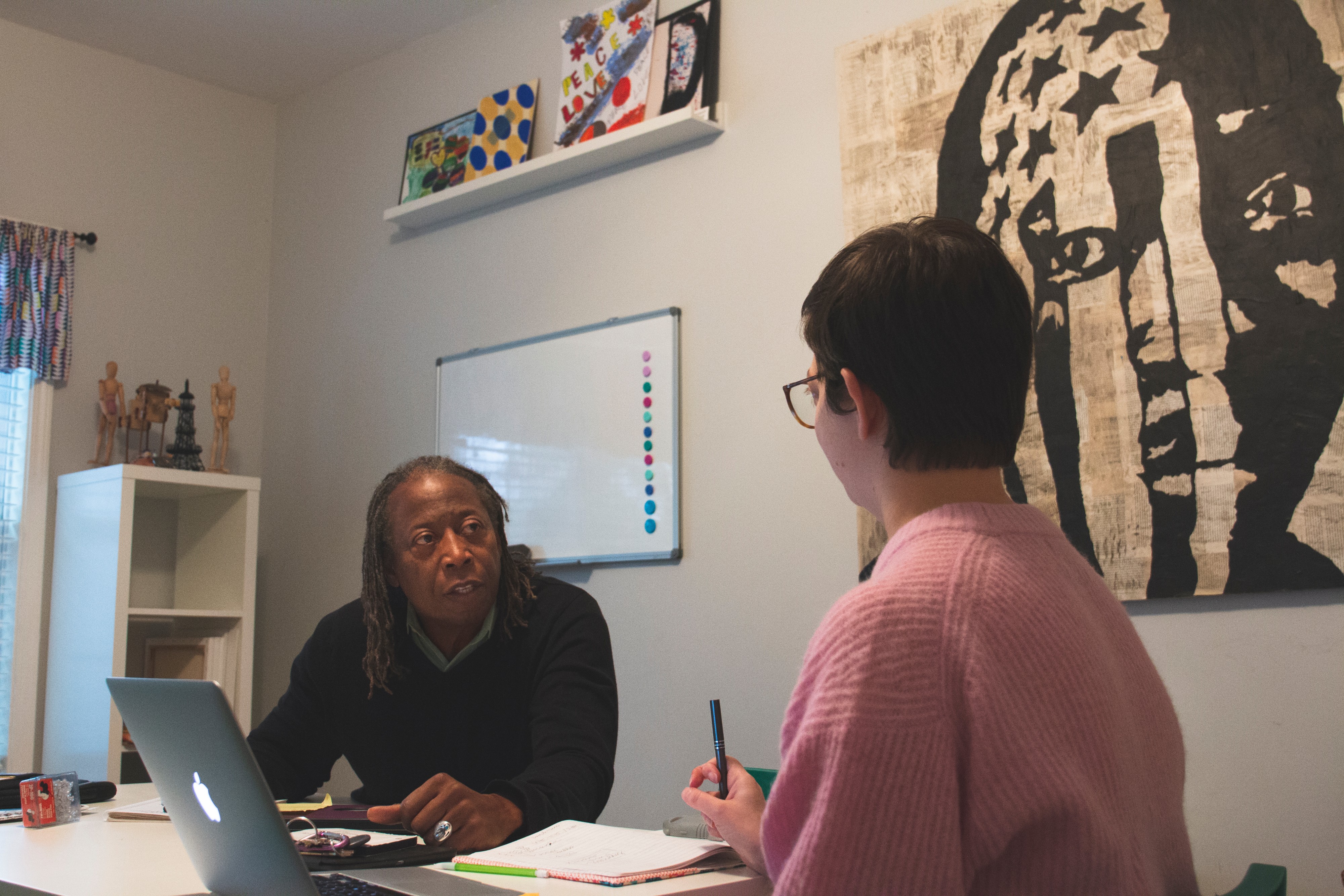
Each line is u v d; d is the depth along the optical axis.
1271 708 1.93
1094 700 0.64
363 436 3.58
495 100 3.29
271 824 0.90
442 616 1.64
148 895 1.00
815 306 0.76
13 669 3.20
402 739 1.72
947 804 0.60
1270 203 2.00
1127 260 2.14
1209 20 2.10
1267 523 1.95
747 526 2.64
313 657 1.83
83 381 3.46
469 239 3.38
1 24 3.41
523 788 1.32
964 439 0.71
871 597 0.66
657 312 2.85
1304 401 1.93
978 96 2.35
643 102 2.93
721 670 2.63
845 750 0.61
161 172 3.74
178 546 3.53
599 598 2.89
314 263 3.85
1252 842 1.93
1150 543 2.06
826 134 2.62
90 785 1.70
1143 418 2.10
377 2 3.39
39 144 3.45
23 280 3.30
